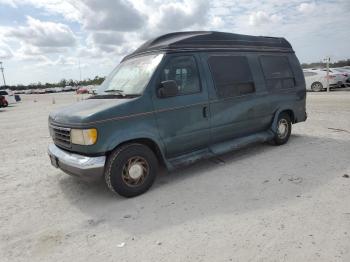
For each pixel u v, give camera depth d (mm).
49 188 5207
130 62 5434
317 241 3066
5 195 5000
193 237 3342
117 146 4418
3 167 6664
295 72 7113
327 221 3424
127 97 4625
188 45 5160
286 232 3268
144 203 4332
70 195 4844
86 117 4168
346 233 3166
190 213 3908
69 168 4477
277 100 6566
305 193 4191
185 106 4961
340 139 6969
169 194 4566
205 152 5379
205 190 4602
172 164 4910
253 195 4273
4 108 26969
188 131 5066
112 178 4375
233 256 2941
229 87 5625
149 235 3471
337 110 11203
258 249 3018
